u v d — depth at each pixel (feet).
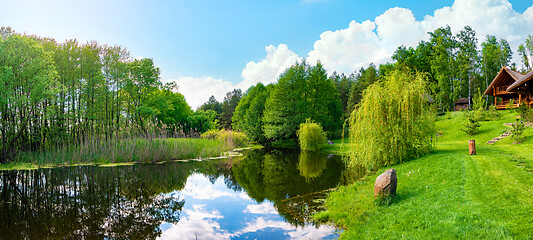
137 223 30.48
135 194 43.83
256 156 92.73
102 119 92.02
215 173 61.82
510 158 35.73
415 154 48.55
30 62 71.05
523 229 17.11
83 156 73.10
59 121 83.56
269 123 139.33
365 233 22.33
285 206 35.06
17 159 71.77
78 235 26.68
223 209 35.40
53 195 42.70
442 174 33.12
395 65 175.01
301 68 135.85
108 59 95.61
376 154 47.67
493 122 86.53
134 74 103.14
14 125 72.08
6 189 46.42
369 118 47.78
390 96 47.73
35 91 69.15
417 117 47.09
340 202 32.91
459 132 88.07
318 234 25.22
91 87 88.89
